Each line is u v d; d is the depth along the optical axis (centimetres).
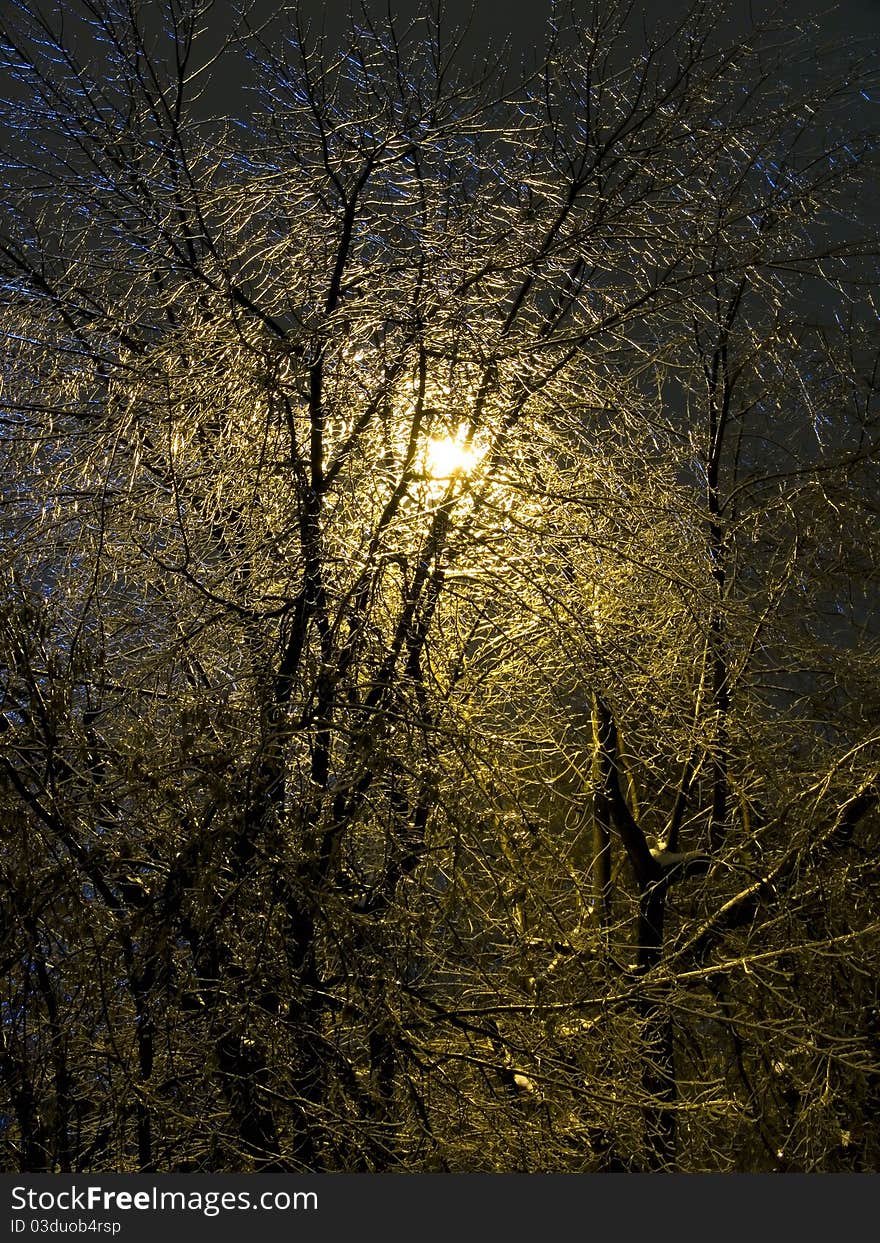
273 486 547
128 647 567
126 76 676
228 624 548
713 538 674
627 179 587
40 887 472
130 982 482
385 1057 525
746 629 707
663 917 720
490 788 568
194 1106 497
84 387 583
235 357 531
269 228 591
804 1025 587
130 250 623
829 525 832
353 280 554
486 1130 541
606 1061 557
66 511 548
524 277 586
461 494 529
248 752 498
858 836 750
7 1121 486
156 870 518
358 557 531
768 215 655
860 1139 641
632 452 598
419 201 557
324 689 513
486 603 574
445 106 574
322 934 496
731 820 762
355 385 548
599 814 718
